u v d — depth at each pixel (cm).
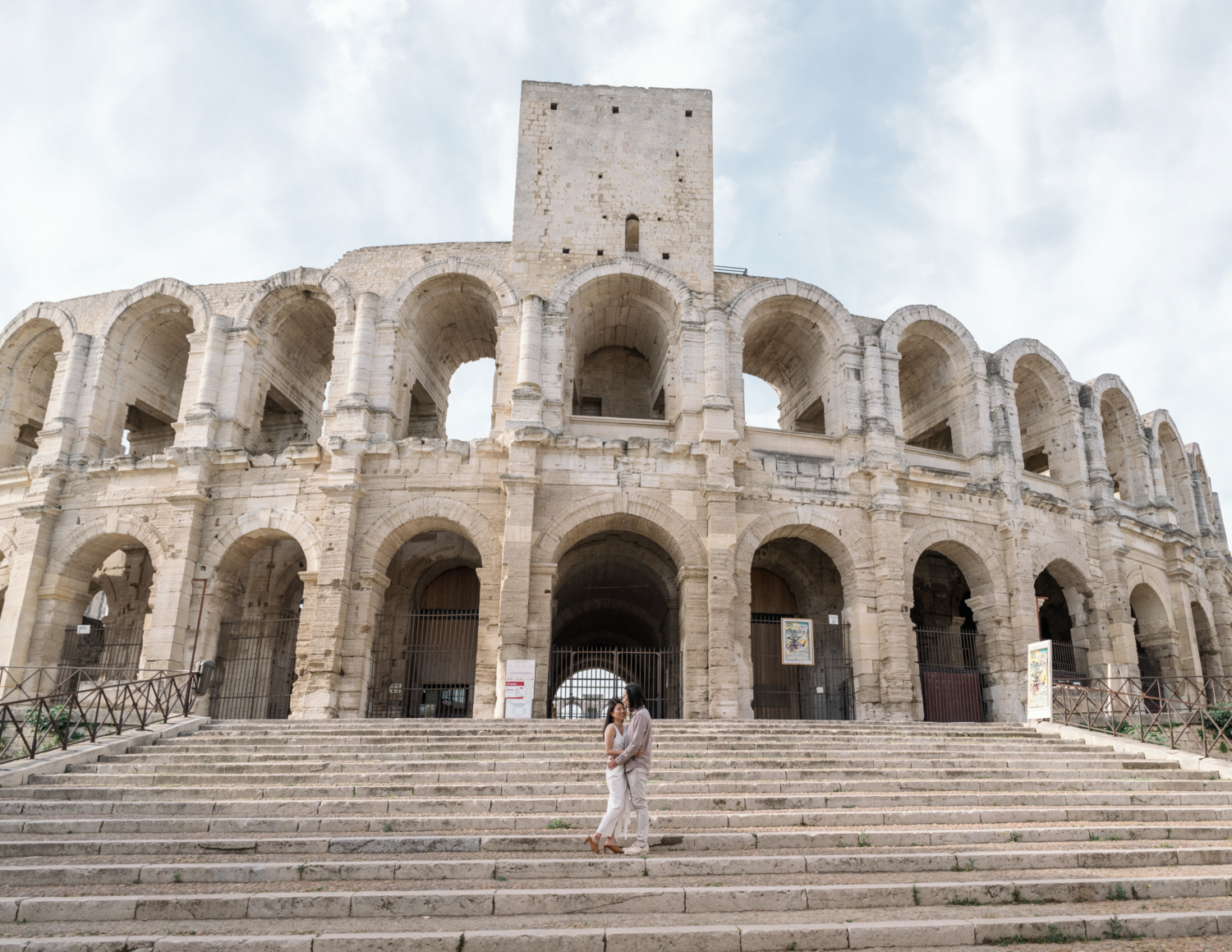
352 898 1150
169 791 1789
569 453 3359
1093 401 4216
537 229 3775
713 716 3055
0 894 1195
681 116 4053
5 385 4059
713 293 3734
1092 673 3809
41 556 3497
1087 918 1111
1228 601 4922
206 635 3306
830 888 1204
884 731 2528
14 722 2028
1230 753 2631
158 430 4394
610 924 1105
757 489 3450
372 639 3250
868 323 3956
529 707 2936
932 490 3638
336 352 3616
